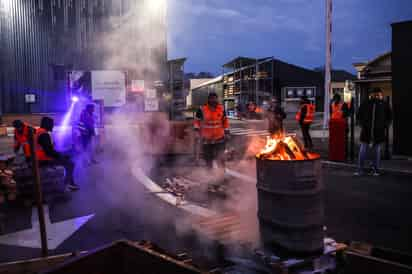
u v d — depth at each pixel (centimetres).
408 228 500
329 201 646
